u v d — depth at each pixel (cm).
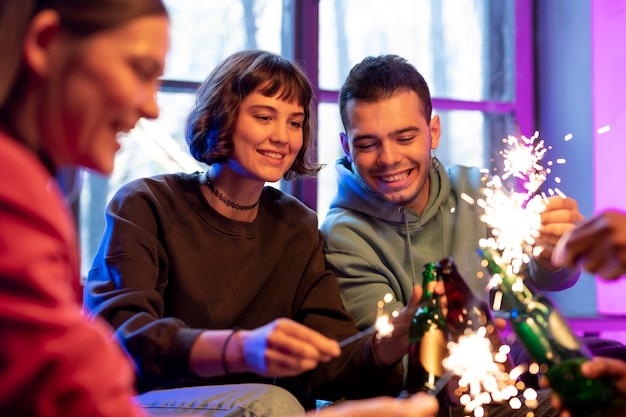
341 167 193
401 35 253
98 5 74
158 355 119
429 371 112
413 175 178
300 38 237
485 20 261
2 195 65
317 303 168
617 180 252
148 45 77
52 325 64
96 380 65
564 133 260
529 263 179
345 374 153
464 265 183
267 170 161
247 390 136
